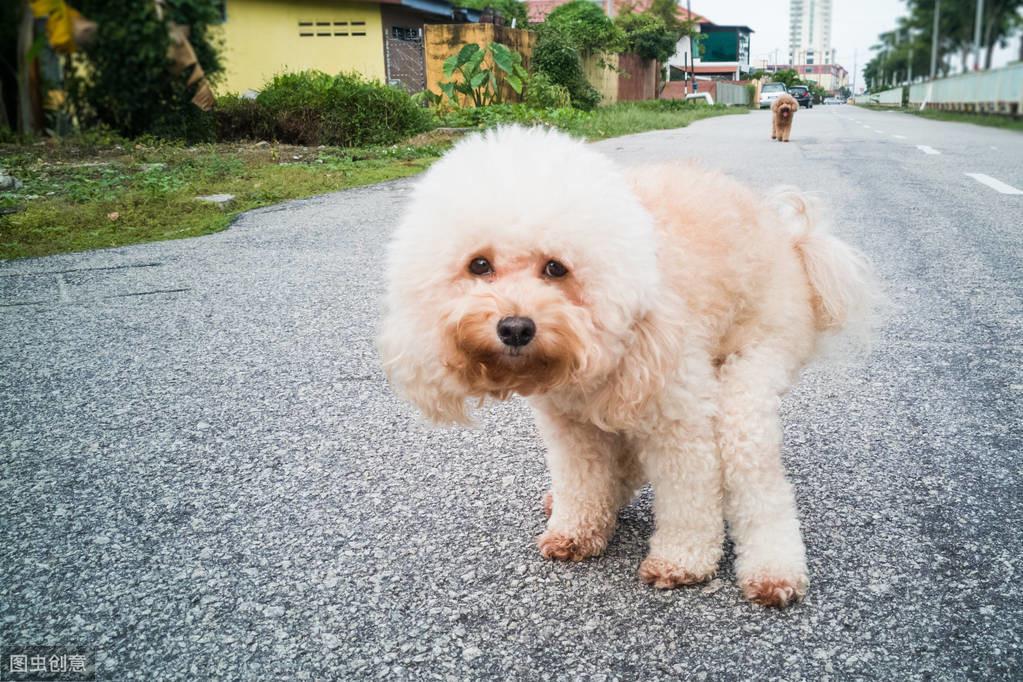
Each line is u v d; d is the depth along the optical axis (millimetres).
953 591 2387
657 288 2117
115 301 5711
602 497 2658
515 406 3883
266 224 8188
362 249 7051
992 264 6094
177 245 7367
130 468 3338
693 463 2332
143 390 4152
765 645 2186
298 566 2639
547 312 2020
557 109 20469
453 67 20578
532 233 2059
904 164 12164
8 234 7586
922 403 3738
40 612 2424
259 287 5980
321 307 5492
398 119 15305
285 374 4336
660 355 2117
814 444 3393
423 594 2477
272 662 2184
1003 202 8633
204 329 5090
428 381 2279
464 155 2256
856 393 3883
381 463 3350
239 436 3617
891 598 2365
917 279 5715
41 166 10539
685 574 2436
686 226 2398
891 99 66125
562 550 2615
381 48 21141
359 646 2242
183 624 2357
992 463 3160
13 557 2715
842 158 13094
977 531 2697
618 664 2133
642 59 40375
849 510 2867
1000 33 38625
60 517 2971
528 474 3238
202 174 10562
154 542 2793
